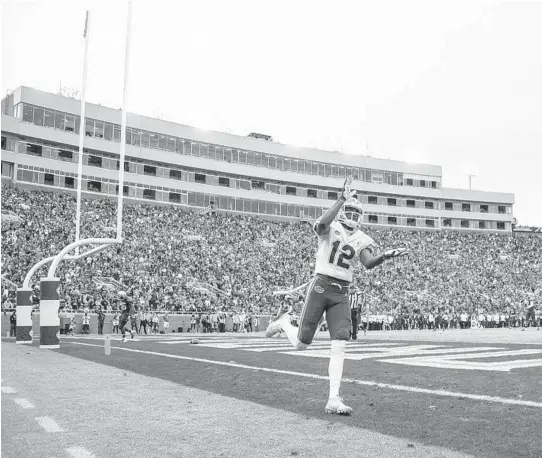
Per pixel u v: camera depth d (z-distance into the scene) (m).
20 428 4.60
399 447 3.89
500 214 81.88
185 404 5.72
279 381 7.47
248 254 51.88
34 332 29.88
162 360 10.76
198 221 54.38
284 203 68.12
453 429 4.46
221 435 4.30
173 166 60.69
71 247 15.62
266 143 68.25
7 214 40.19
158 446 3.97
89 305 32.56
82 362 10.63
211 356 11.69
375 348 13.73
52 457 3.70
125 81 16.89
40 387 7.04
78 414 5.19
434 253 64.25
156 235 47.84
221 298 42.12
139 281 39.12
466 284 57.53
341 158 73.62
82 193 53.31
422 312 43.69
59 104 52.81
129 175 56.66
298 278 50.25
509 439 4.12
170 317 36.09
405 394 6.29
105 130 56.00
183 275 43.16
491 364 9.39
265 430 4.46
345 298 5.70
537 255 68.19
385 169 76.62
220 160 64.31
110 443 4.07
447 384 7.05
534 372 8.18
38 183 50.47
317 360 10.59
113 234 44.06
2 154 48.41
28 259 35.66
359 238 5.78
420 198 78.06
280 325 6.06
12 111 52.12
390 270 55.59
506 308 50.59
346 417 5.00
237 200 64.69
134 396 6.28
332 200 71.75
